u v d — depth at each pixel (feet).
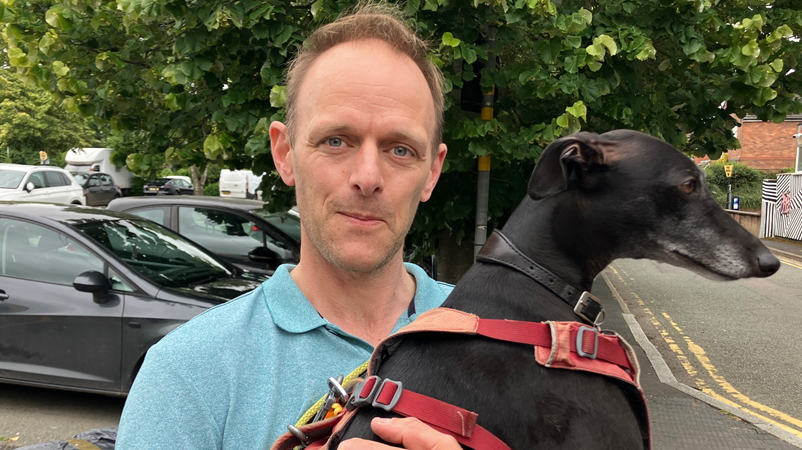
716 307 35.29
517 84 15.70
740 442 15.55
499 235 4.64
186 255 17.03
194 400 3.94
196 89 16.87
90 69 16.89
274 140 5.03
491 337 3.90
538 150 15.61
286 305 4.41
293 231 22.38
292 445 3.87
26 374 14.57
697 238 4.81
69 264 14.98
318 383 4.20
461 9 15.33
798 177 75.20
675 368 23.08
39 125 90.99
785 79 17.15
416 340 4.06
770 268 4.79
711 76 16.69
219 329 4.20
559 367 3.81
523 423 3.71
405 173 4.28
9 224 15.66
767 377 22.03
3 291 14.83
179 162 16.72
